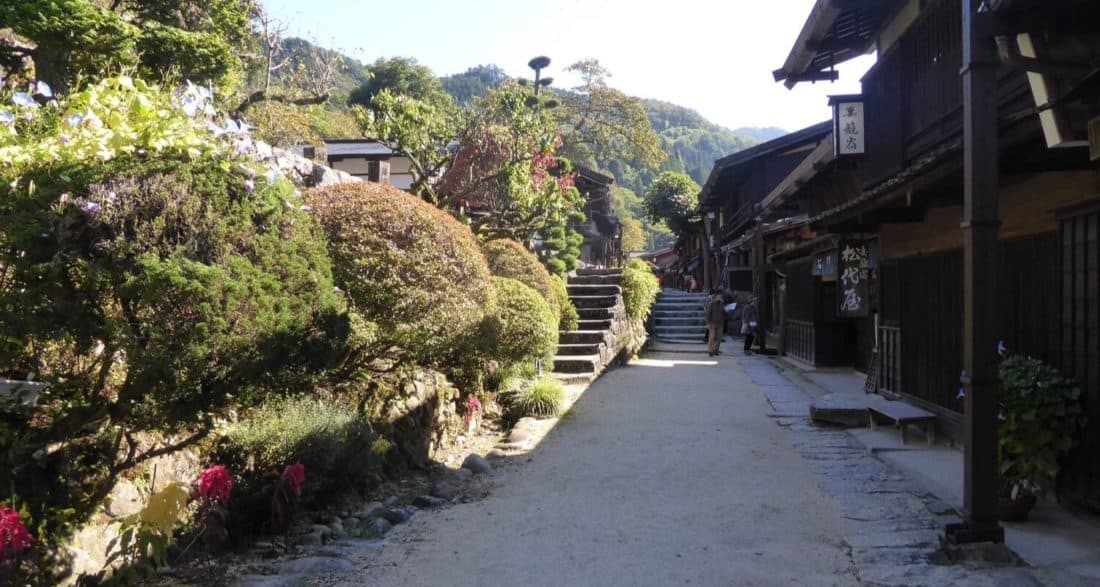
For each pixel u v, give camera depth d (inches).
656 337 945.5
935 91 318.7
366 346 260.7
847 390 496.4
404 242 253.8
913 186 255.0
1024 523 210.4
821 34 367.9
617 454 314.3
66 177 145.4
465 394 368.2
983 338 186.1
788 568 182.7
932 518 222.2
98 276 140.6
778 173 908.6
